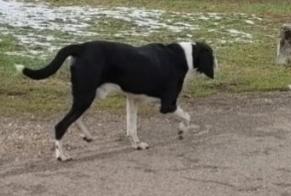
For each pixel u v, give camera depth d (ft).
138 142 29.99
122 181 25.55
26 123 33.73
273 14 85.61
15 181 25.26
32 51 52.42
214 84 45.37
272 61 55.11
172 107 30.09
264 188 25.29
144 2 89.10
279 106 40.11
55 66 27.35
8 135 31.42
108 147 30.09
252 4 93.66
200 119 36.17
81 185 24.99
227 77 47.67
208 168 27.48
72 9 79.20
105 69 27.84
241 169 27.45
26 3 82.69
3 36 58.03
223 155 29.37
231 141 31.73
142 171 26.84
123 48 28.40
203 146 30.73
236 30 70.95
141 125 34.19
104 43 28.07
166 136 32.35
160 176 26.27
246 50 59.26
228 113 37.83
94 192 24.29
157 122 34.86
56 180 25.45
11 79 43.11
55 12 75.82
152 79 29.04
